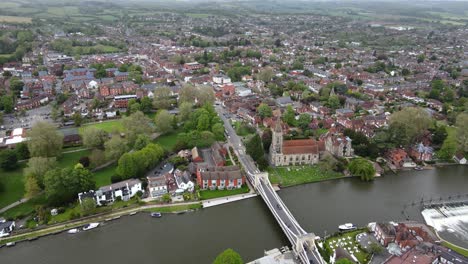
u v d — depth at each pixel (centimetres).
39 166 18988
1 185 19150
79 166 19612
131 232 16475
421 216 17738
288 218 16488
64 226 16588
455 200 19250
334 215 17738
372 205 18725
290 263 14225
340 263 12781
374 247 14538
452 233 16300
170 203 18475
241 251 15212
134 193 18950
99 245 15638
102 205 18038
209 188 19850
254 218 17662
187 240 15950
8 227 16088
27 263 14662
